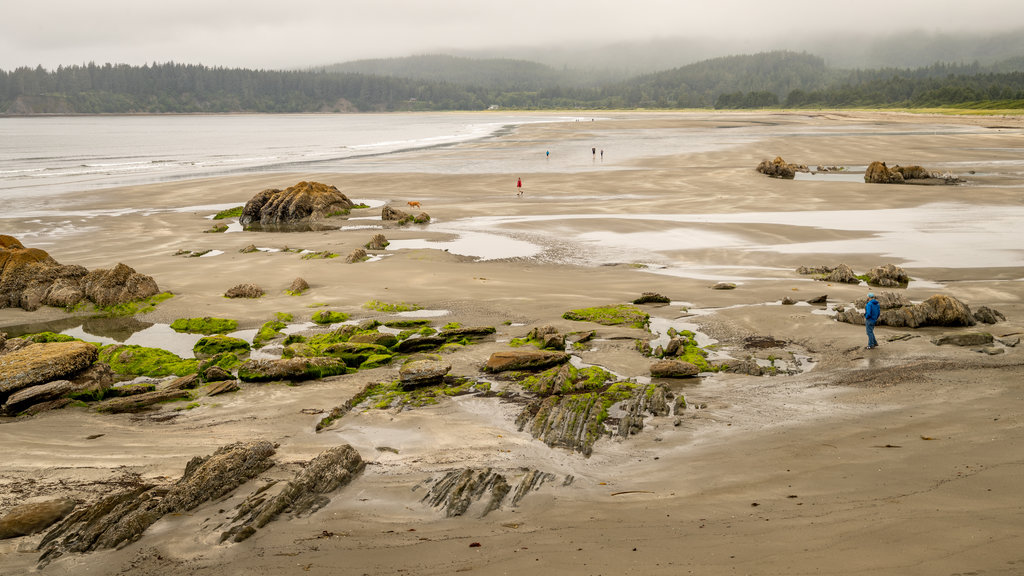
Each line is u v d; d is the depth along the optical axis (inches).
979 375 631.8
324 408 624.1
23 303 1038.4
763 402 600.1
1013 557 322.3
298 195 1923.0
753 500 412.2
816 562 332.2
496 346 807.1
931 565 321.4
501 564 350.3
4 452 526.6
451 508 417.1
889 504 391.2
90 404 650.8
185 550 378.9
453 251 1414.9
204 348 820.6
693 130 6225.4
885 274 1072.8
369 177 2812.5
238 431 569.0
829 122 7332.7
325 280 1155.9
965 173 2632.9
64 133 7760.8
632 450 508.4
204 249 1472.7
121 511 411.8
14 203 2193.7
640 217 1763.0
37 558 377.4
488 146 4680.1
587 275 1184.2
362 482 464.8
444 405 621.3
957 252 1274.6
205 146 5428.2
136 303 1038.4
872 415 550.6
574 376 670.5
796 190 2181.3
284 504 422.9
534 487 447.5
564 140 5103.3
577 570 339.9
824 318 856.3
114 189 2522.1
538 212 1903.3
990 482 410.3
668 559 345.4
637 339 807.7
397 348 801.6
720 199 2043.6
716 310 930.1
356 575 346.6
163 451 526.9
